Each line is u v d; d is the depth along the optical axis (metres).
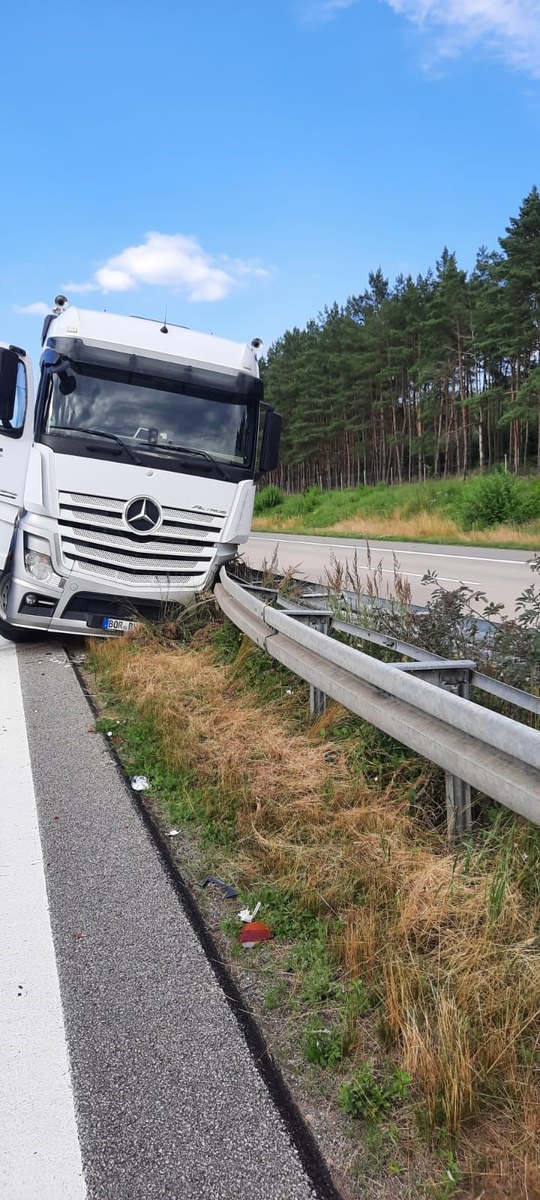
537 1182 1.92
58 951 2.93
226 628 7.77
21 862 3.62
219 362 8.53
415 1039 2.32
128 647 7.66
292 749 4.78
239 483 8.46
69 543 7.84
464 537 25.00
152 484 7.99
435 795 4.05
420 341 55.16
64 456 7.78
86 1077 2.32
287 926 3.10
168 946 2.96
